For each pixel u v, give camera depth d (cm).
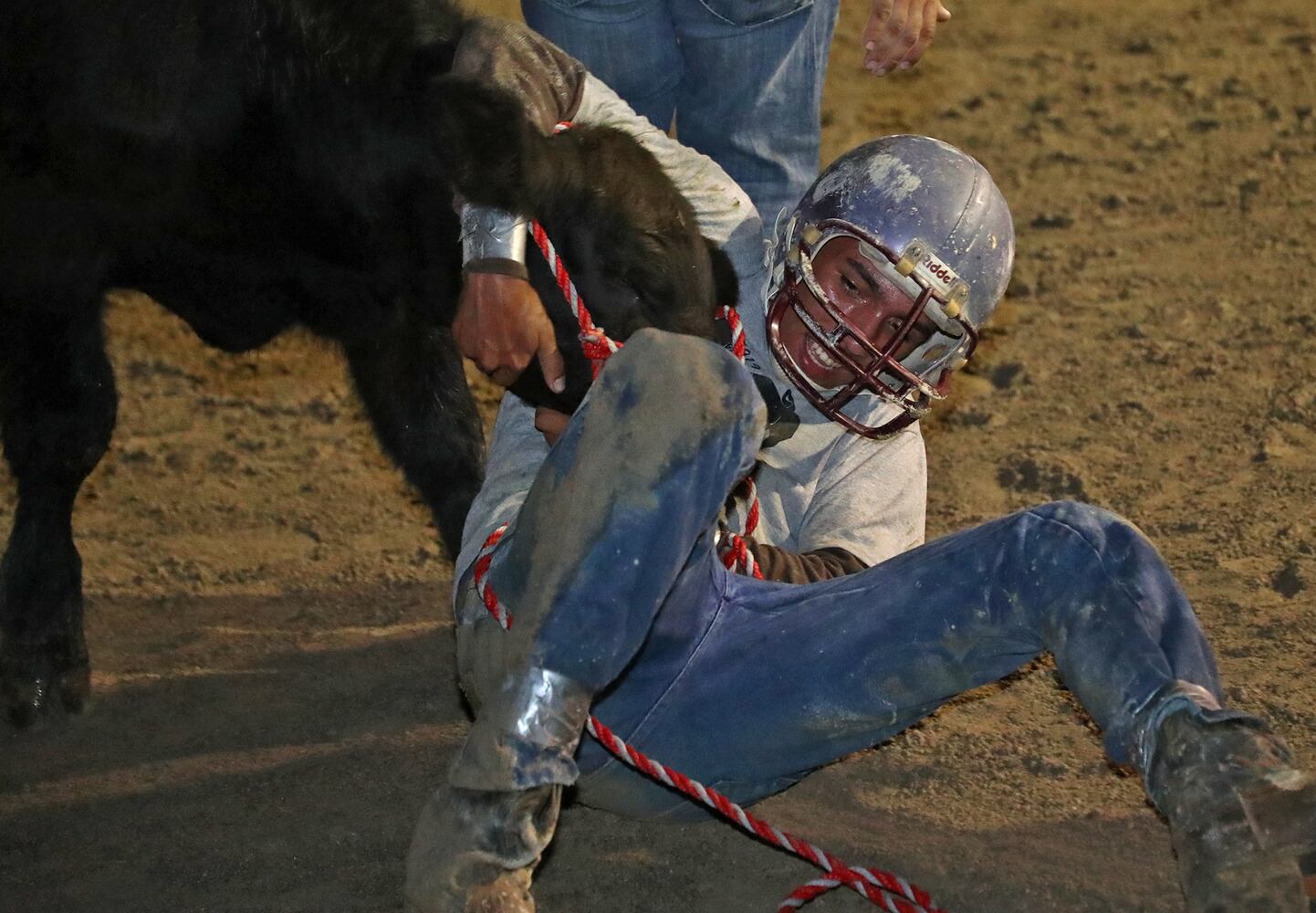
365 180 1002
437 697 1179
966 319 888
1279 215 2277
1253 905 633
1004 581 736
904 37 1172
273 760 1092
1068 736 1052
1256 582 1270
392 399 1211
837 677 777
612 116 925
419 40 990
